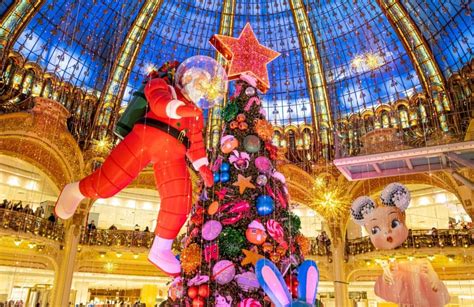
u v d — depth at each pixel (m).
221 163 6.22
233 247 5.53
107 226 24.95
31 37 17.88
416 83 19.81
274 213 5.93
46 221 18.61
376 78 20.94
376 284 9.41
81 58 19.81
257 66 6.96
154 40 21.38
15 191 22.47
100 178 5.05
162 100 4.77
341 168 12.56
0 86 16.91
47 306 21.64
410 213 24.20
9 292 21.73
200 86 5.21
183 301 5.64
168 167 5.35
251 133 6.34
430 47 18.80
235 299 5.40
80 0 18.61
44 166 18.77
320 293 24.55
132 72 21.48
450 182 18.50
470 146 10.45
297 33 21.47
